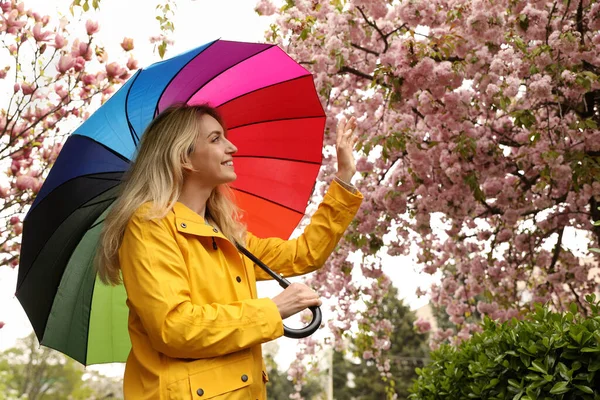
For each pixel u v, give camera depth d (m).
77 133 2.11
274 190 2.56
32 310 2.31
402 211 4.94
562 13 4.54
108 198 2.27
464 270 6.04
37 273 2.27
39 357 26.95
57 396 27.17
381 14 4.63
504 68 4.24
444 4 4.71
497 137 5.01
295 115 2.51
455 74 4.35
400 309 19.97
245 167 2.53
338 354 20.27
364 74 4.89
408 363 19.73
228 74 2.35
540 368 2.33
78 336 2.42
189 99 2.33
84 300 2.39
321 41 4.80
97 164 2.22
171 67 2.16
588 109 4.66
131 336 1.87
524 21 4.38
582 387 2.22
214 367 1.76
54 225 2.22
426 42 4.53
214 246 1.95
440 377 3.02
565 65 4.20
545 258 5.81
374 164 5.47
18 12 4.45
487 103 4.56
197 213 2.04
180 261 1.83
